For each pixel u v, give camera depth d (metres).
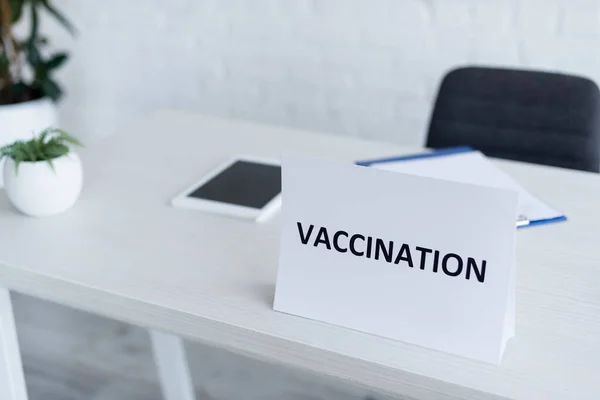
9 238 1.01
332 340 0.78
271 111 2.43
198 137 1.44
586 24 1.90
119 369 1.75
